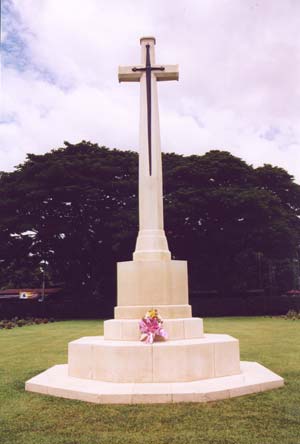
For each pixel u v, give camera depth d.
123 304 8.67
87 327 22.97
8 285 57.62
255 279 44.22
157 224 9.23
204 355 7.26
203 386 6.66
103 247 35.44
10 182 35.97
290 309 33.22
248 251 39.34
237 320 26.48
